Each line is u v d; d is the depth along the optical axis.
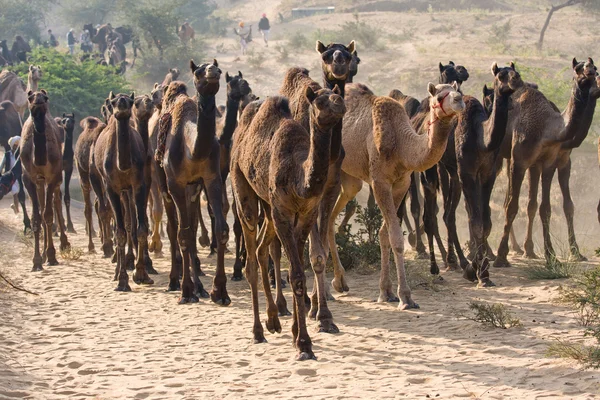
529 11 92.31
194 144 14.70
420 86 53.16
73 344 12.68
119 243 17.34
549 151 18.03
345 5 96.06
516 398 9.07
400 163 13.84
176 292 16.94
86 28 74.62
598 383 9.35
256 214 12.36
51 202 20.86
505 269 17.59
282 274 18.22
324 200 13.05
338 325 13.24
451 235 17.50
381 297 14.91
